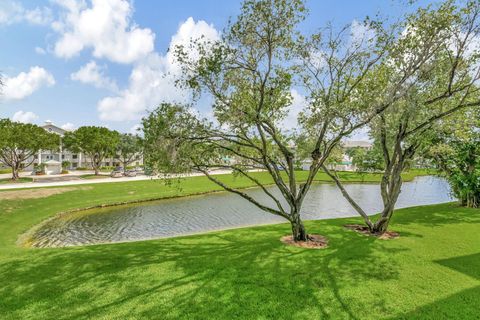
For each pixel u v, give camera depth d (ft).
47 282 22.75
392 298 20.49
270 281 23.09
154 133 28.35
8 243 43.88
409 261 27.84
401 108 31.12
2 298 20.15
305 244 33.83
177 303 19.53
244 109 30.35
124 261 27.78
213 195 95.20
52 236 49.44
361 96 31.27
